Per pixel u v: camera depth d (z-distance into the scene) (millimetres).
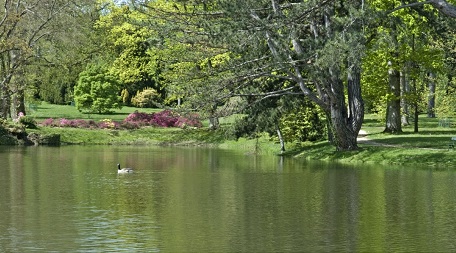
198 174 38656
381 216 24781
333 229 22578
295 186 32875
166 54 65438
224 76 46469
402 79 64125
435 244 20531
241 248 20094
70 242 20734
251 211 25781
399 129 58375
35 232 22078
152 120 75312
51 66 74812
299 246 20344
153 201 28188
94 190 31531
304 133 55281
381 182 33906
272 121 49781
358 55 39656
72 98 109500
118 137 69562
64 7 72000
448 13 36844
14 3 70500
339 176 36719
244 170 40969
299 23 42969
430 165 41188
